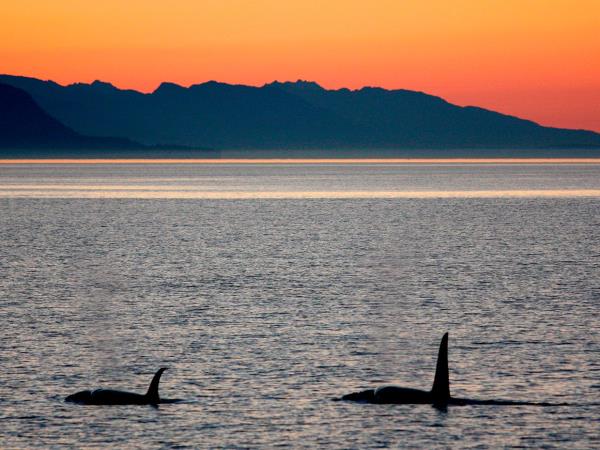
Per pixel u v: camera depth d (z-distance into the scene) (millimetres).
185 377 147625
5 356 161250
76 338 177250
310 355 163000
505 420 125438
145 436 120000
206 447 116625
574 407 130750
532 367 153000
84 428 122625
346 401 133875
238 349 167625
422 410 129250
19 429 122188
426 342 173750
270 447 116562
